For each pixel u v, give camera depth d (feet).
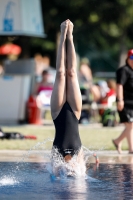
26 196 60.90
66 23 73.00
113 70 375.25
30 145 101.24
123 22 228.43
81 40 252.01
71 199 59.36
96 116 154.20
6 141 106.63
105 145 102.37
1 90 139.64
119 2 220.02
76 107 72.59
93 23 229.66
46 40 269.23
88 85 153.79
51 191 63.57
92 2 218.38
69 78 72.84
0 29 135.44
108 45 268.62
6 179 70.49
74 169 72.23
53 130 128.47
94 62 372.38
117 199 59.62
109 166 80.89
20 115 141.28
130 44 280.92
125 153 94.99
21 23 134.82
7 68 139.44
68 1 214.90
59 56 72.59
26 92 143.64
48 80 152.66
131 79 94.07
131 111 94.48
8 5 135.03
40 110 143.02
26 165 80.79
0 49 179.22
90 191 63.57
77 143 72.38
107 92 146.41
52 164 72.59
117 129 133.49
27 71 139.54
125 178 71.46
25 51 142.61
